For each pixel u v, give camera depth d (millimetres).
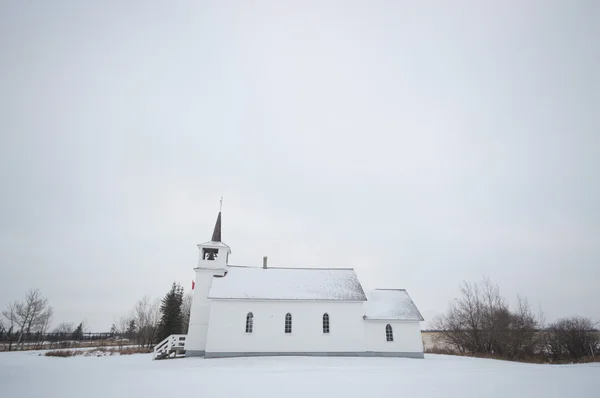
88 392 15719
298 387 16531
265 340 35312
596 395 14180
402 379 19109
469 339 47531
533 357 40938
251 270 41531
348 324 36750
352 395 14484
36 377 20953
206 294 39188
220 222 44812
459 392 14992
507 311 45094
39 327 70938
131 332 84938
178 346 37156
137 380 19250
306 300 37000
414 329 37250
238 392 15352
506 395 14250
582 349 42719
